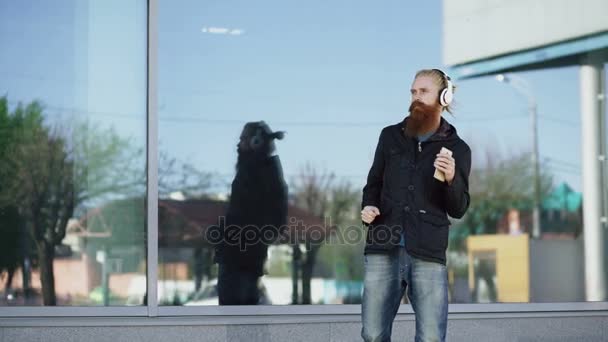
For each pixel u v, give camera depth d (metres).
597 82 7.23
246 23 6.62
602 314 6.83
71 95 6.20
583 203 7.18
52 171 6.14
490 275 6.96
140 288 6.21
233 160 6.53
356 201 6.77
